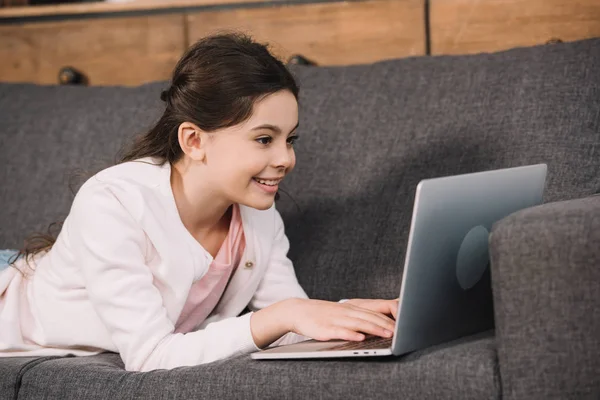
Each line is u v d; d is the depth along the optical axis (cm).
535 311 137
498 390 139
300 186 226
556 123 206
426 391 141
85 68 300
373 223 214
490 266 150
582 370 135
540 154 204
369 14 267
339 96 233
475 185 152
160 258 181
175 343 170
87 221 177
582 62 212
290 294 203
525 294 138
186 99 182
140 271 176
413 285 144
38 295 193
